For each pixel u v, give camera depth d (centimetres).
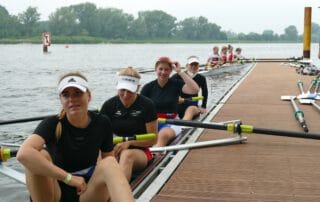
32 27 12669
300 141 747
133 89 560
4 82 2283
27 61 4278
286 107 1109
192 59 947
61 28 12975
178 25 16712
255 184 534
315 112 1021
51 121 392
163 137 715
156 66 756
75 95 385
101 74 2847
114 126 583
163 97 754
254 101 1212
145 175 557
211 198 489
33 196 390
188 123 698
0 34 12131
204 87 957
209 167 601
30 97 1705
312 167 599
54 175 375
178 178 555
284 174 570
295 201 480
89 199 401
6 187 660
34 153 369
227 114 1009
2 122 732
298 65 2555
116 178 376
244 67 3005
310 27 2830
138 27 14838
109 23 13862
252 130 679
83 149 403
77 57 5359
